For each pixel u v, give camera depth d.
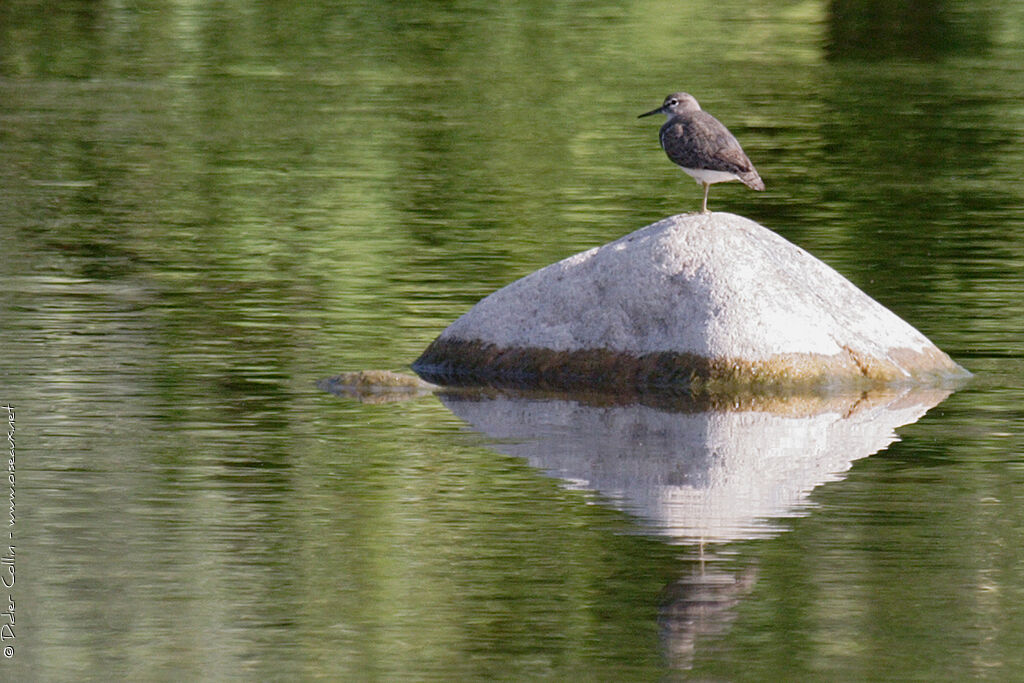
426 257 19.75
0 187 24.16
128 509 10.57
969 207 22.92
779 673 8.12
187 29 40.72
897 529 10.20
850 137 28.97
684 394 13.92
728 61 38.19
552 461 11.73
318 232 21.27
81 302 17.23
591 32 41.12
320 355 15.16
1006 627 8.66
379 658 8.31
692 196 23.91
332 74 36.25
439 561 9.62
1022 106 32.19
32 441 12.16
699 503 10.75
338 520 10.36
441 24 41.72
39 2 42.88
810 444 12.30
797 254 14.97
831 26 42.44
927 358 14.60
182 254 19.86
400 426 12.76
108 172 25.48
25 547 9.80
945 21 42.62
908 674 8.11
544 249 20.23
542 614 8.82
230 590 9.17
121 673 8.12
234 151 27.42
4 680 7.96
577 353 14.43
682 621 8.73
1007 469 11.55
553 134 29.44
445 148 28.00
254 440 12.28
